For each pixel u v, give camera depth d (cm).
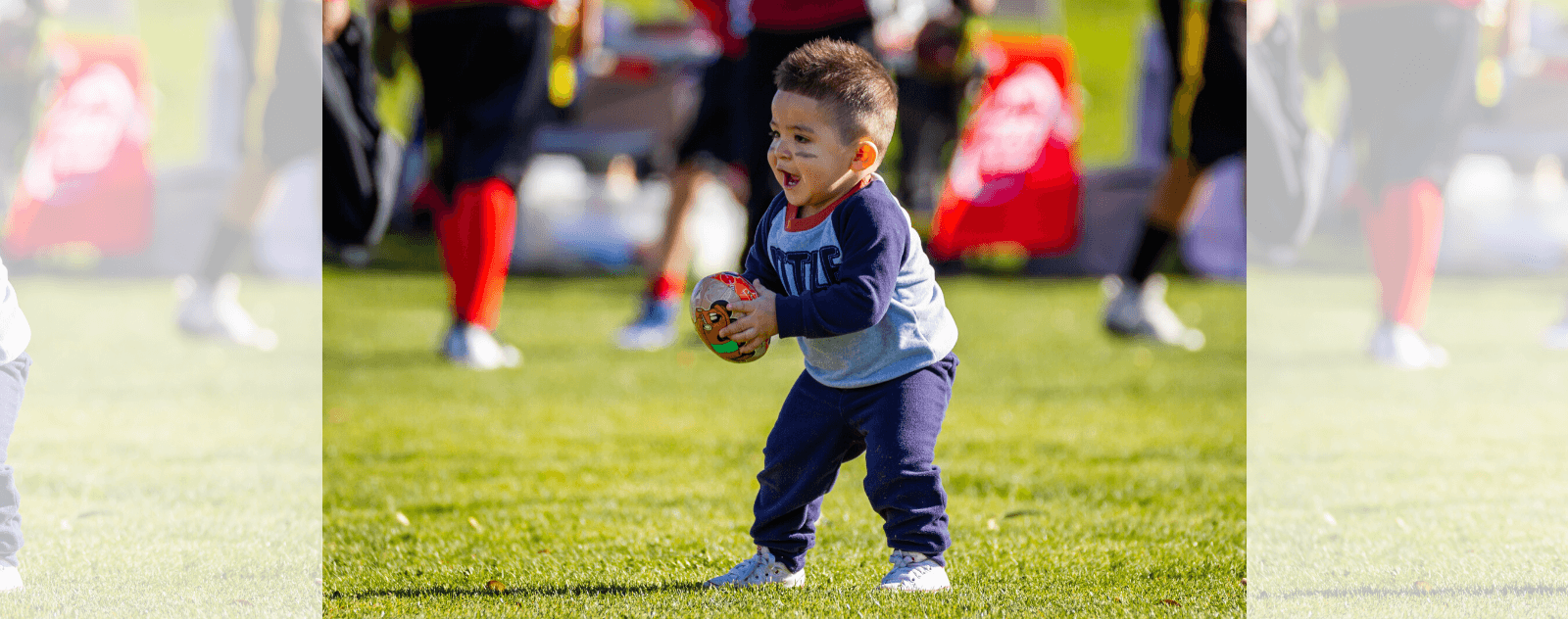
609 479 738
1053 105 1888
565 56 1192
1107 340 1341
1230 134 1288
